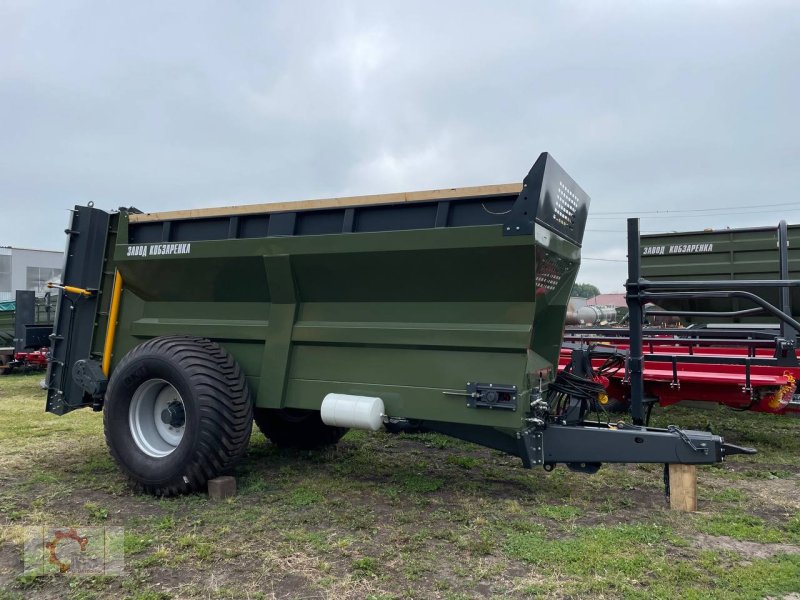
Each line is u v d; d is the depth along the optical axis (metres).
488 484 4.76
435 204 4.09
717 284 4.11
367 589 2.97
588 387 4.64
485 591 2.95
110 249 5.55
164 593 2.93
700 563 3.22
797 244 8.13
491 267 3.85
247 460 5.52
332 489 4.60
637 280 4.32
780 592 2.90
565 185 4.26
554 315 4.75
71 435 6.70
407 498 4.40
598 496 4.43
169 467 4.36
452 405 4.02
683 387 6.32
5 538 3.62
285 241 4.46
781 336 5.67
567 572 3.13
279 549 3.44
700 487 4.67
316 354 4.52
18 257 33.78
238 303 4.90
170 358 4.44
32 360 14.80
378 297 4.36
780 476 5.00
